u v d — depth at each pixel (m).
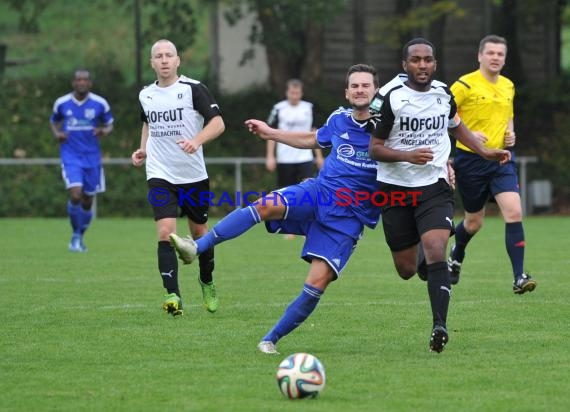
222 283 28.56
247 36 66.44
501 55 26.05
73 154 38.25
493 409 14.34
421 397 15.06
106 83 66.88
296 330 20.81
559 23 67.81
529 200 59.09
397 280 29.11
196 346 19.11
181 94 22.67
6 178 57.38
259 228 49.91
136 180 58.62
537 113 67.69
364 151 18.61
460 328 20.89
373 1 69.62
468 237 26.91
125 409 14.44
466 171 26.23
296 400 14.91
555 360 17.67
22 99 64.62
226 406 14.56
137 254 36.59
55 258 35.19
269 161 43.25
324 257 18.34
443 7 62.41
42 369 17.12
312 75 67.94
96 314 22.92
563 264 33.09
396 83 18.31
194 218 23.44
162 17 64.38
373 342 19.50
